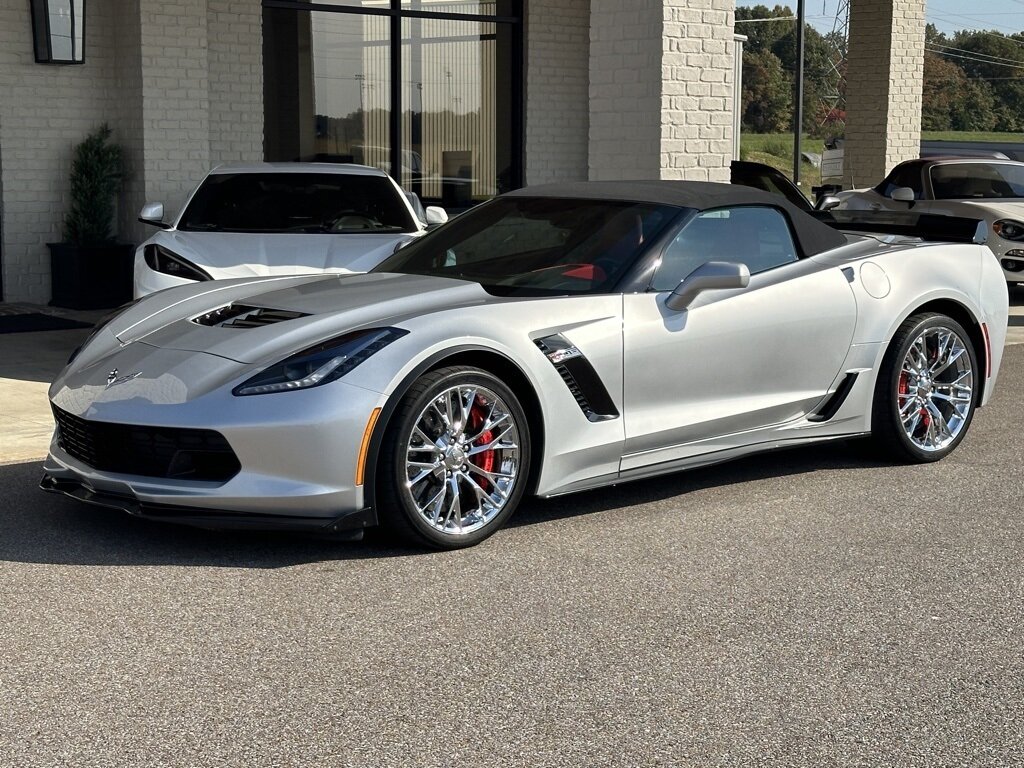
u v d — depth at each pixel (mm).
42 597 3953
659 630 3770
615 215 5332
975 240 6363
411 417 4324
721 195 5488
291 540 4590
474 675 3406
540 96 13766
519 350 4598
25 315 10617
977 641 3732
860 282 5711
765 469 5879
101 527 4711
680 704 3244
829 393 5664
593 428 4840
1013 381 8367
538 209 5566
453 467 4480
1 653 3500
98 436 4441
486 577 4227
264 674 3387
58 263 11172
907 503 5285
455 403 4480
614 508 5141
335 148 12586
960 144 34469
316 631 3707
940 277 6004
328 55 12398
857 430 5809
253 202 8492
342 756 2910
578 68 13977
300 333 4488
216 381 4305
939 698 3312
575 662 3512
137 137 11117
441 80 13234
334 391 4219
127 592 4012
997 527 4934
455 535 4500
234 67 11672
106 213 11203
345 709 3172
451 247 5500
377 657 3521
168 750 2926
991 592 4172
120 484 4371
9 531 4645
